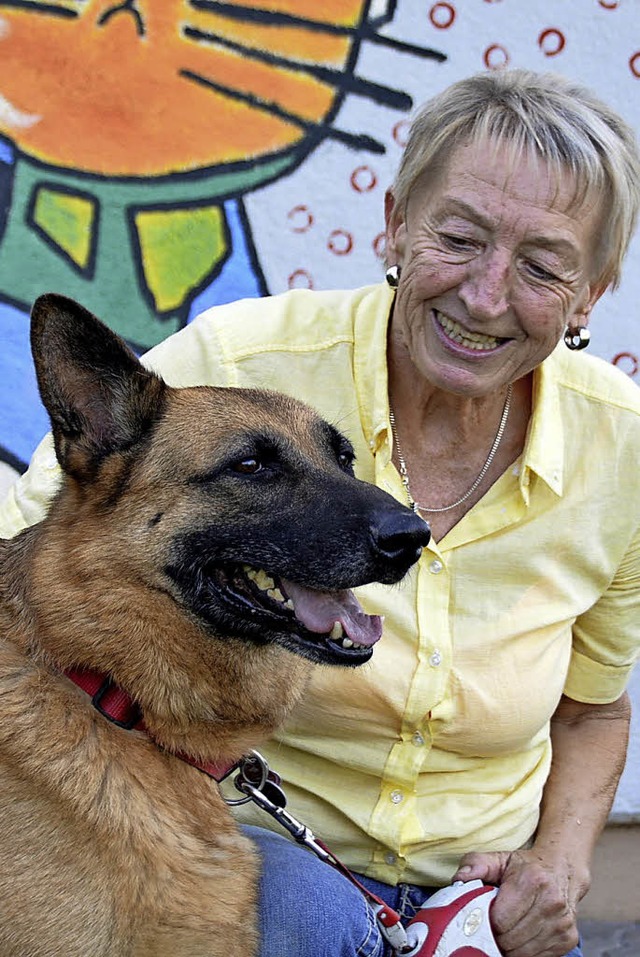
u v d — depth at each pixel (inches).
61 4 66.4
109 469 47.5
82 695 46.1
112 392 47.9
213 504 47.1
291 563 46.9
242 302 54.2
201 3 67.7
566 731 56.6
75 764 44.4
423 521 47.0
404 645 50.3
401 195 51.3
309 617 47.5
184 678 46.8
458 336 49.4
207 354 52.4
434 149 49.6
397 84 69.9
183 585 46.9
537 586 51.6
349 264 70.7
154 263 68.8
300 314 53.2
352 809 51.2
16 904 42.7
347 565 46.7
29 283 67.4
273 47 68.7
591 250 49.9
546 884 49.6
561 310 49.4
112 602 46.3
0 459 67.4
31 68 66.4
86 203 67.7
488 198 48.0
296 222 69.9
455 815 51.4
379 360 51.3
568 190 48.1
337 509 47.1
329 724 50.8
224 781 53.6
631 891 72.7
